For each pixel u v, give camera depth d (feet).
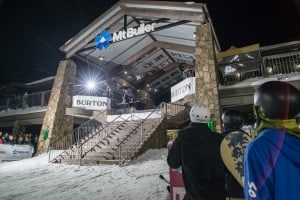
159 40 66.23
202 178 6.98
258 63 48.37
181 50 67.15
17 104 75.36
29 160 45.34
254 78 47.62
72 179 28.14
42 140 56.39
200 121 7.72
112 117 57.06
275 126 3.95
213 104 42.73
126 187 22.76
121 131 47.26
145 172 28.40
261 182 3.64
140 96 90.74
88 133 55.47
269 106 4.00
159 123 45.80
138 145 39.45
